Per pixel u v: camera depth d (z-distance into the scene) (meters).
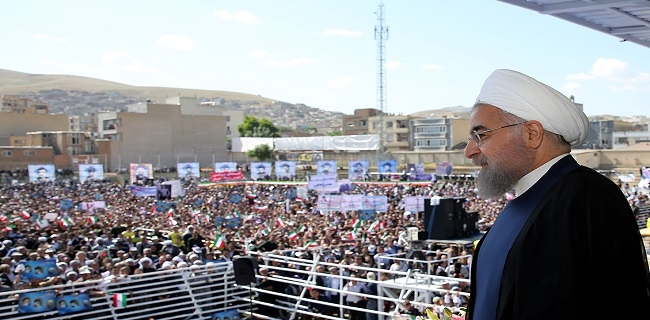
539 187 1.89
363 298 11.72
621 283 1.59
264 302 12.23
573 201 1.67
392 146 97.75
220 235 18.64
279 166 67.06
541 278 1.62
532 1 6.76
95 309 11.28
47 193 54.62
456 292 9.09
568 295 1.57
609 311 1.57
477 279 2.02
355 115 120.12
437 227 17.12
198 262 13.17
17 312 10.32
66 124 109.56
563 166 1.89
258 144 105.19
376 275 12.65
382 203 29.92
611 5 6.49
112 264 14.02
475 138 2.04
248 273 9.60
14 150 87.75
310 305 12.34
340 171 84.06
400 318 8.77
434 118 93.62
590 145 82.69
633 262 1.63
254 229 25.11
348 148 91.44
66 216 29.05
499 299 1.78
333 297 12.17
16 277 12.56
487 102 2.00
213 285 12.51
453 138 91.81
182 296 12.27
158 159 99.38
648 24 7.66
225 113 146.62
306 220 29.41
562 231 1.64
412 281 11.17
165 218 29.62
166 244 17.84
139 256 15.78
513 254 1.74
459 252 15.71
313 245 17.45
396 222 26.97
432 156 80.31
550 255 1.63
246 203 41.91
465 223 17.58
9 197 50.66
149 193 47.09
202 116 103.75
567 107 1.92
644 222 27.38
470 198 39.38
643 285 1.64
